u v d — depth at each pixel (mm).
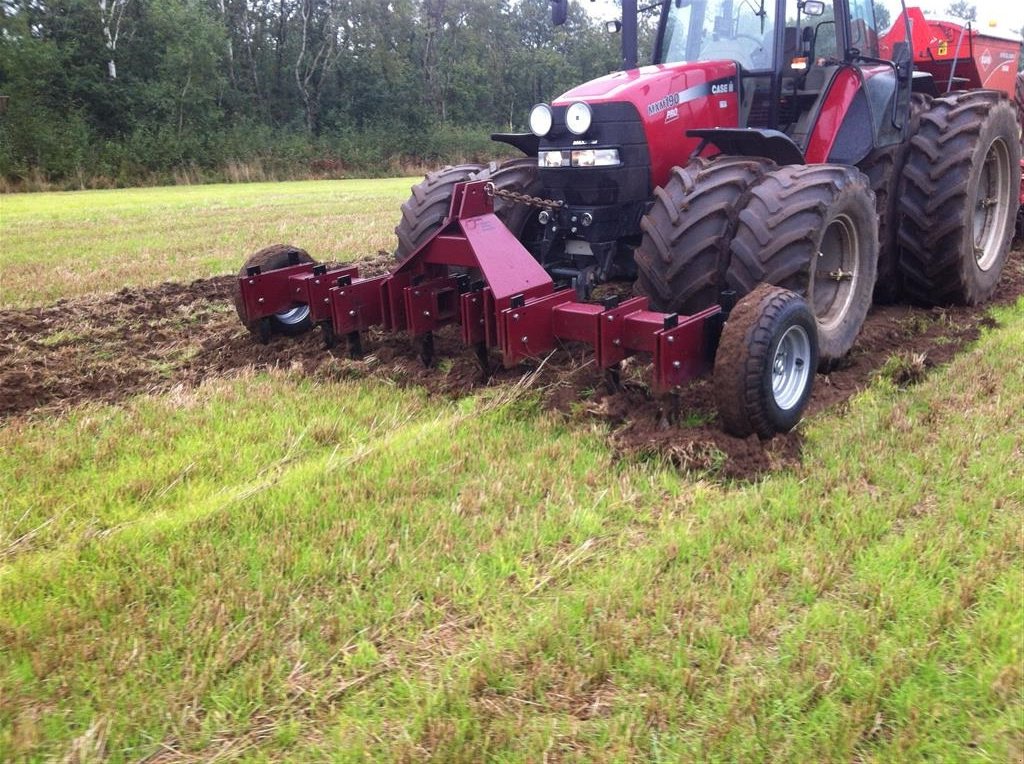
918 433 3883
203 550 3070
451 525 3240
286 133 38406
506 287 4461
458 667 2482
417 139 41844
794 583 2830
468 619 2697
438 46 47250
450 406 4480
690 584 2824
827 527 3135
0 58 29250
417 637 2619
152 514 3389
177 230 13078
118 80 33250
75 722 2307
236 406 4547
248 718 2312
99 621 2699
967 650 2455
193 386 5000
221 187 28219
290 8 41062
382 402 4590
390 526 3217
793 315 3867
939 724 2207
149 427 4305
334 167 37406
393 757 2141
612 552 3080
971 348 5273
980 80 7926
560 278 5504
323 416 4352
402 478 3639
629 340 4082
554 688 2398
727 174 4441
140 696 2379
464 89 47156
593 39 51531
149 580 2891
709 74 5227
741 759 2113
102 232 12969
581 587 2861
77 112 31141
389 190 24156
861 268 4965
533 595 2828
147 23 33938
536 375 4574
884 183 5777
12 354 5711
